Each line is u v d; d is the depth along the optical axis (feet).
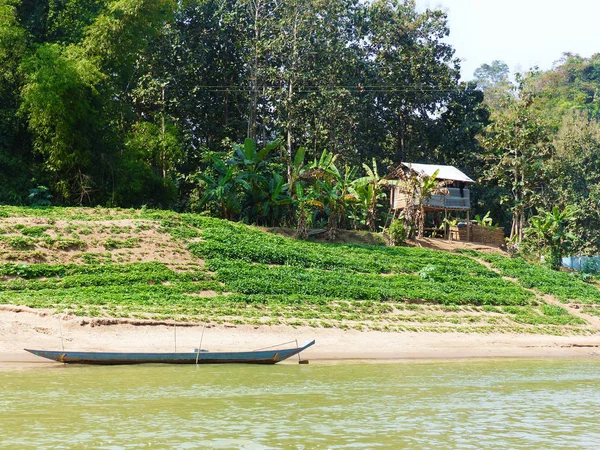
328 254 135.44
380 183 166.81
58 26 157.07
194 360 75.00
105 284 101.04
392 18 234.58
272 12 203.31
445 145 231.71
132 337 82.64
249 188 148.66
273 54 199.72
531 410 55.72
